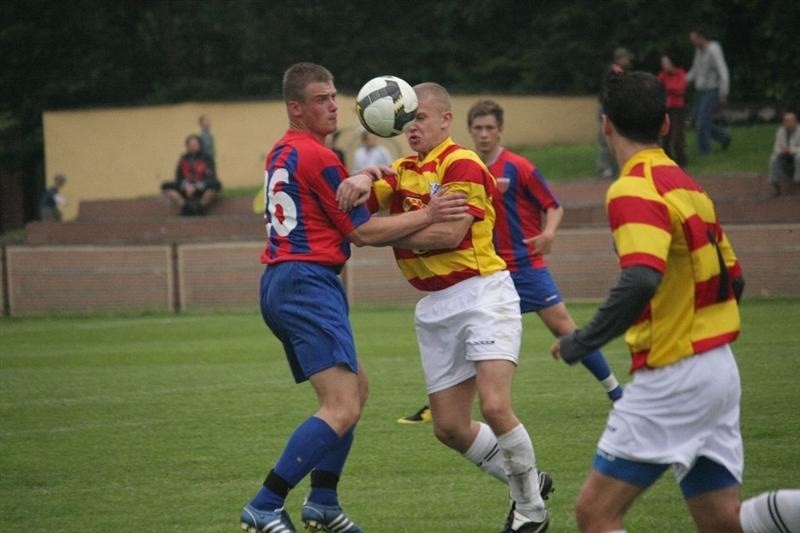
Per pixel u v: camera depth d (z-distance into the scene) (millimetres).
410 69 110500
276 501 18422
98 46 116438
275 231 19391
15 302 69000
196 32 112750
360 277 64938
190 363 43500
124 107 95938
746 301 58000
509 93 94562
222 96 110938
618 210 14484
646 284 13977
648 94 14961
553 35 102938
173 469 25031
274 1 110438
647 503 21188
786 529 14531
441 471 24359
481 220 20141
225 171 93500
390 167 21047
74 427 30219
